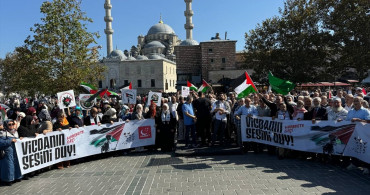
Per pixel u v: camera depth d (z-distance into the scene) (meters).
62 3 16.89
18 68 18.48
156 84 79.25
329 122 7.74
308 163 8.05
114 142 9.72
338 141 7.51
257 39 31.38
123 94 12.38
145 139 10.36
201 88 18.89
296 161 8.34
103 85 81.25
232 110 11.07
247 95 11.36
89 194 6.09
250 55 31.73
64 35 17.23
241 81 11.27
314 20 28.27
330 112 8.05
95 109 10.02
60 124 8.66
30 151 7.48
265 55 30.28
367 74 28.95
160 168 7.93
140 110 10.61
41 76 17.53
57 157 8.24
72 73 17.61
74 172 7.96
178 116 12.38
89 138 9.12
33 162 7.53
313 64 28.33
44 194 6.23
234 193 5.77
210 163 8.30
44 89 18.09
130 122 10.09
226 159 8.77
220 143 10.50
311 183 6.28
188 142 10.34
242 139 9.54
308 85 38.03
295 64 28.44
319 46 29.31
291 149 8.44
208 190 6.00
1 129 7.00
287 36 29.34
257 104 10.39
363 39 26.78
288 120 8.52
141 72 79.88
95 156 9.66
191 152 9.38
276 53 29.81
